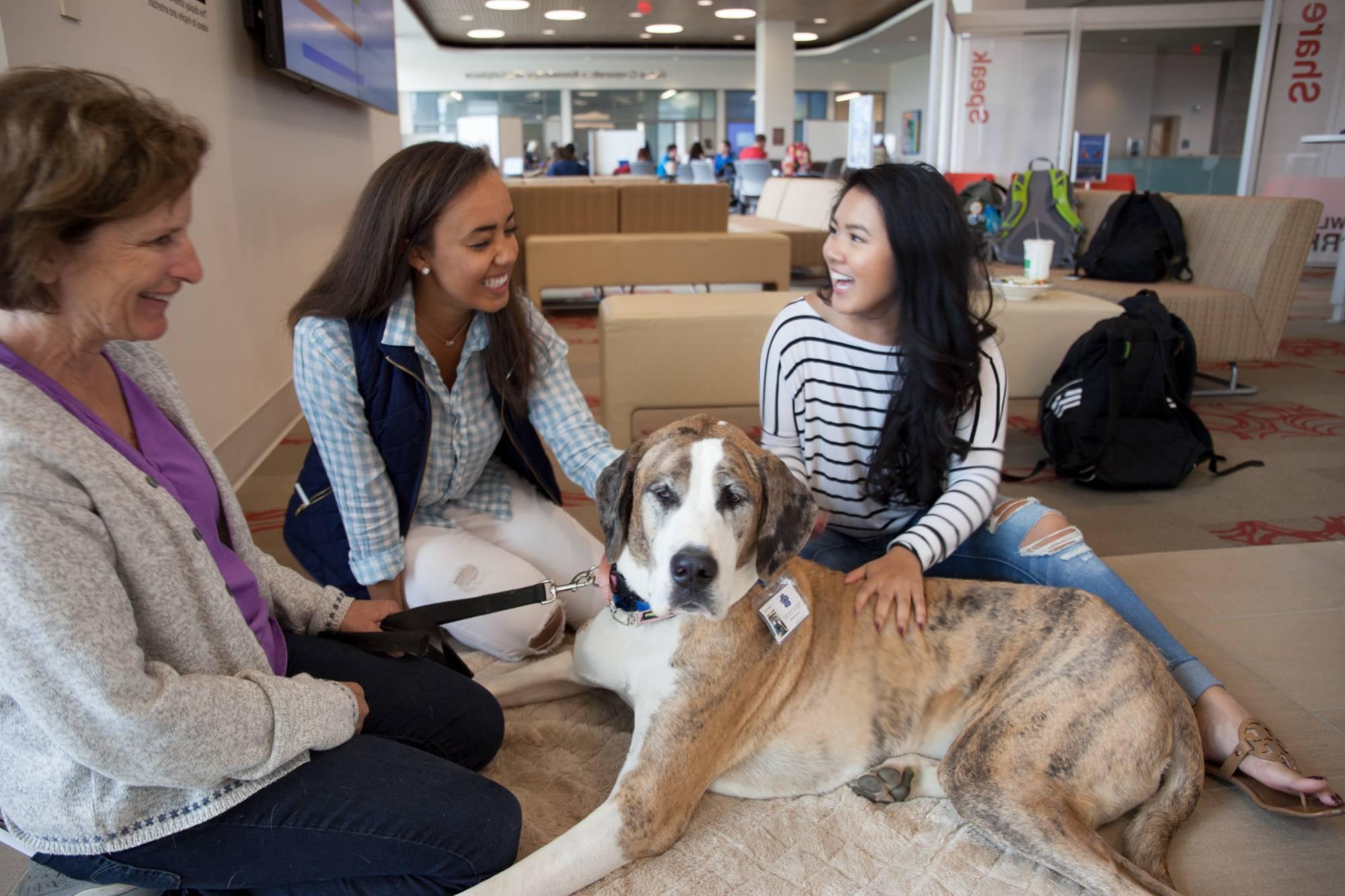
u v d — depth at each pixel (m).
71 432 1.11
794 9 14.98
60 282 1.10
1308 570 2.91
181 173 1.13
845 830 1.72
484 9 14.42
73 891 1.42
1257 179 8.58
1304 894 1.62
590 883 1.56
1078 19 8.20
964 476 2.10
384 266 1.91
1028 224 6.21
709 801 1.81
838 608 1.85
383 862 1.39
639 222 7.28
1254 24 8.21
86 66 2.54
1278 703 2.19
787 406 2.25
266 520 3.28
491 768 1.91
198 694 1.17
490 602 1.91
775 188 10.52
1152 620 1.98
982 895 1.58
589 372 5.52
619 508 1.70
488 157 1.95
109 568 1.11
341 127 6.09
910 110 22.11
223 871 1.34
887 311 2.11
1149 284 5.27
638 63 21.73
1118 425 3.64
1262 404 4.90
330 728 1.34
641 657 1.73
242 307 3.87
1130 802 1.64
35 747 1.17
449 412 2.15
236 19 3.90
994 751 1.62
